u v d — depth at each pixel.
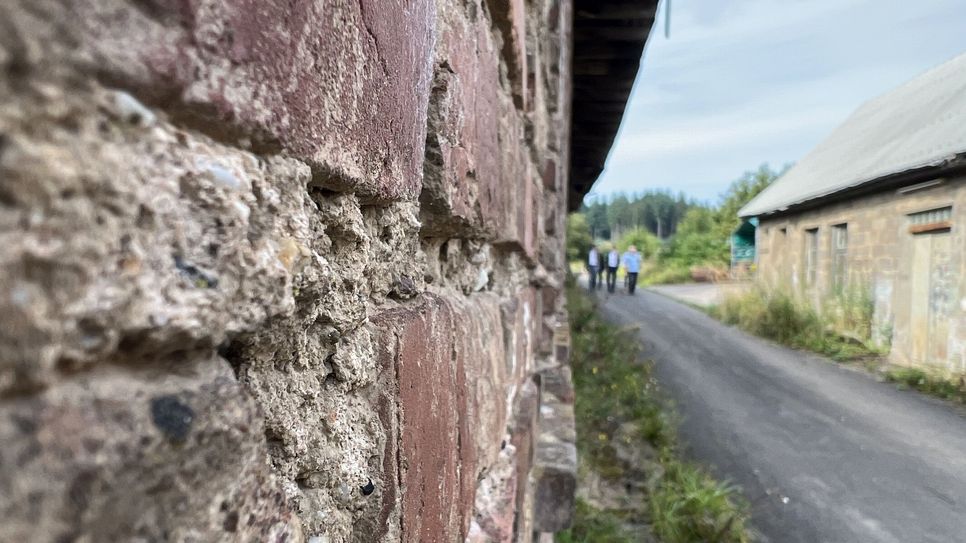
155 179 0.25
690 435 5.07
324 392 0.47
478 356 0.96
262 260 0.32
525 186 1.71
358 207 0.51
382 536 0.53
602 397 5.53
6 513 0.19
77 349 0.21
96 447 0.22
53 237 0.20
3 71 0.19
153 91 0.24
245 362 0.37
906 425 5.36
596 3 4.16
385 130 0.51
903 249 7.82
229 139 0.30
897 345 7.85
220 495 0.28
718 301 12.91
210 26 0.27
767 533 3.49
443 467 0.70
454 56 0.78
